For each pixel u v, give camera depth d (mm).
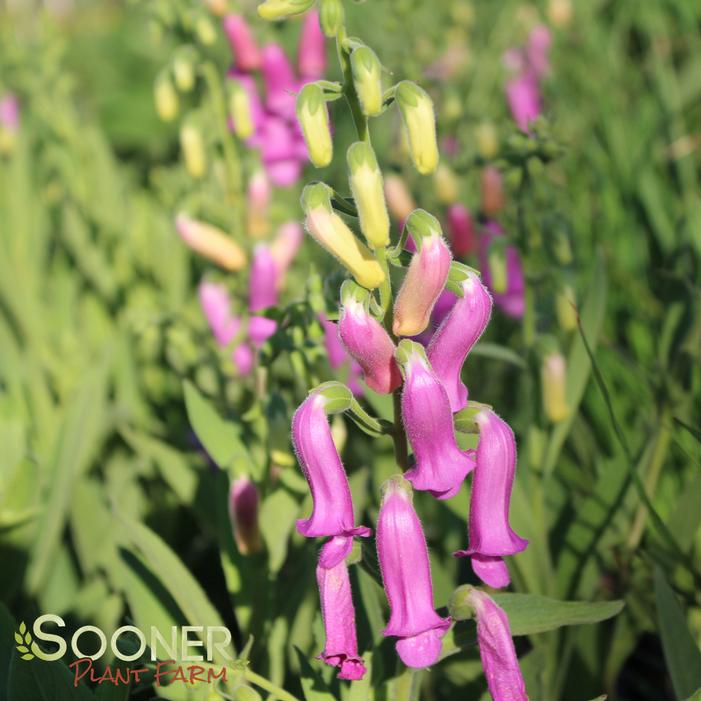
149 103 2182
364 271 563
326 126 569
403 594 563
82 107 1778
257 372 702
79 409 805
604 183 1030
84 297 1118
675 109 1111
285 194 1143
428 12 1249
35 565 764
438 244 559
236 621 806
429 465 561
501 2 1445
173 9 842
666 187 1056
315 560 686
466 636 592
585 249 987
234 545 700
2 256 1086
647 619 733
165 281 1089
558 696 717
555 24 1289
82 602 733
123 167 1697
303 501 710
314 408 567
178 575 672
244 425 749
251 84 885
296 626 683
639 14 1440
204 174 892
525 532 697
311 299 669
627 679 788
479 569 571
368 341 563
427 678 711
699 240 823
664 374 760
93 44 2621
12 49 1191
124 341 934
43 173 1218
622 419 805
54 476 774
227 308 821
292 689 685
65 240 1120
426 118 566
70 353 1024
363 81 558
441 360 570
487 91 1264
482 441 565
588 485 792
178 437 895
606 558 737
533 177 746
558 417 717
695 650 645
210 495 783
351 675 574
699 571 733
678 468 783
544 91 1244
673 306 781
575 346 735
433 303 564
